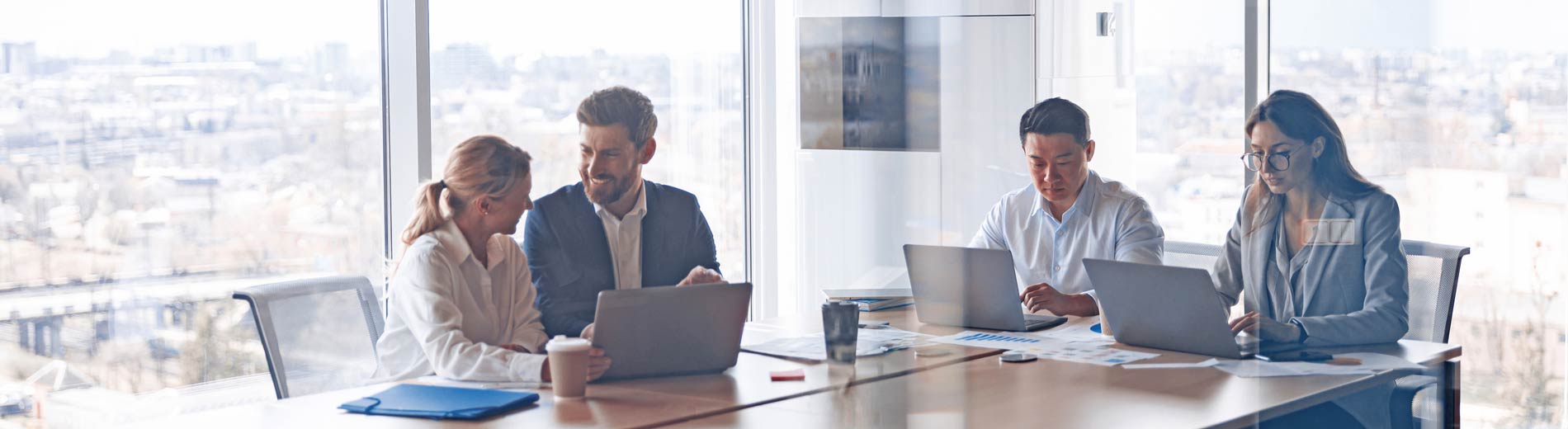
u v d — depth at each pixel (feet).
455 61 9.08
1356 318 4.85
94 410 7.53
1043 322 6.72
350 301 6.76
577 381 5.12
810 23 5.78
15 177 7.16
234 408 5.05
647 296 5.39
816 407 4.79
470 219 6.72
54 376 7.36
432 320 6.01
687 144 10.78
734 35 11.01
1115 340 6.17
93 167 7.47
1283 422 4.82
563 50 9.78
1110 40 8.38
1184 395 4.91
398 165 8.73
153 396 7.77
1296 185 4.98
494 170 6.67
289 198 8.32
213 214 8.00
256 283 8.20
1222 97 8.23
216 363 8.05
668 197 8.71
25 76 7.18
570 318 7.75
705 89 10.86
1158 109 8.46
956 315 4.55
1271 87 4.86
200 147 7.91
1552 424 4.56
